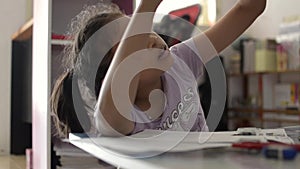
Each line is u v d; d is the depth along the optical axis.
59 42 1.49
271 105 3.19
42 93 1.47
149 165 0.39
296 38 2.80
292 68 2.81
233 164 0.39
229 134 0.59
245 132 0.62
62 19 1.68
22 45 2.54
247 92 3.37
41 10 1.52
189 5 2.88
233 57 3.21
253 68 3.04
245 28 0.87
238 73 3.15
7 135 2.65
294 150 0.42
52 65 1.42
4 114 2.65
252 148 0.45
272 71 2.91
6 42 2.65
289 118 2.86
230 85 3.37
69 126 0.90
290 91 2.93
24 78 2.52
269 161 0.40
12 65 2.57
